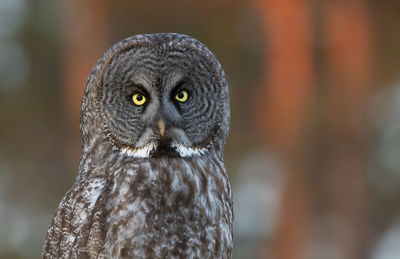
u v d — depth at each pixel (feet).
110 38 78.18
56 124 87.56
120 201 27.09
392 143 90.84
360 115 76.43
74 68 77.30
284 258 77.56
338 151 76.64
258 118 74.74
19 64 90.58
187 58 28.66
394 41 78.07
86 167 28.94
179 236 27.17
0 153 88.33
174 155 28.48
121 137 28.55
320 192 77.87
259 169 86.43
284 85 72.84
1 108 88.12
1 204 90.07
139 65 28.30
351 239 84.33
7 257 88.43
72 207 27.73
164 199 27.30
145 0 75.46
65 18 78.18
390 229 94.99
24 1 92.43
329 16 73.72
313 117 73.77
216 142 29.66
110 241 26.73
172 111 28.55
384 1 75.77
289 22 72.49
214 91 29.37
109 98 28.55
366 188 81.56
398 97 84.64
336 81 75.20
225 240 28.09
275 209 78.59
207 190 28.14
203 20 78.02
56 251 27.63
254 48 79.15
